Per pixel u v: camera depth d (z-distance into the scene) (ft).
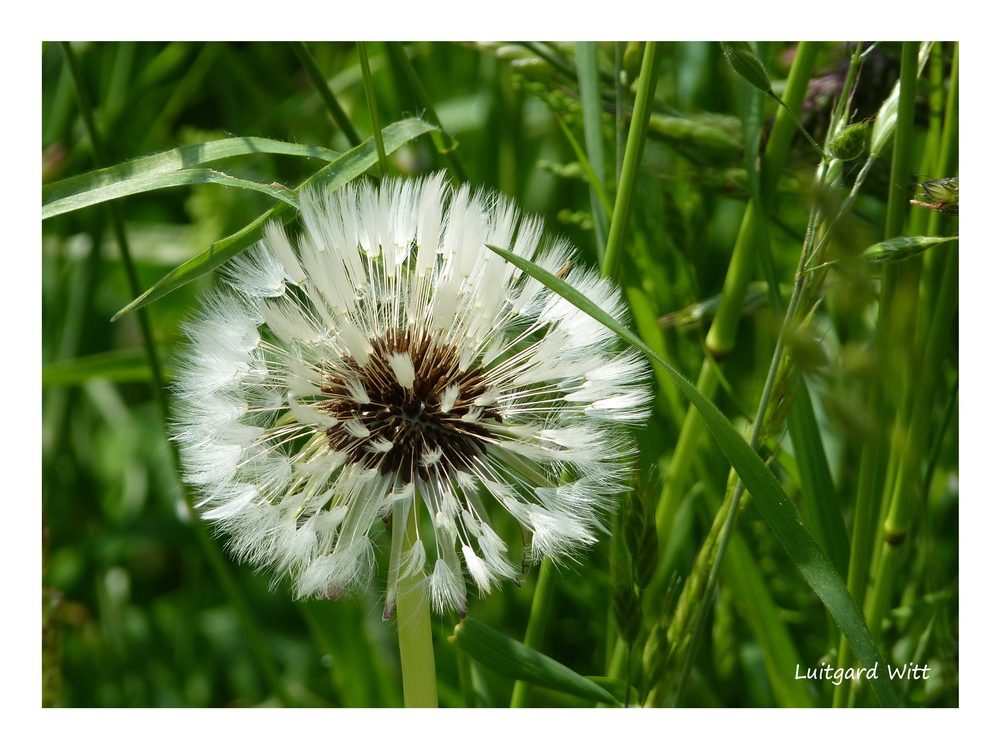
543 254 0.43
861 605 0.47
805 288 0.40
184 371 0.42
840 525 0.49
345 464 0.42
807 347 0.35
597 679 0.46
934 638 0.51
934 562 0.49
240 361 0.42
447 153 0.49
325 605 0.53
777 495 0.39
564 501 0.41
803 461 0.48
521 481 0.42
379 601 0.52
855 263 0.39
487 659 0.42
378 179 0.48
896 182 0.44
